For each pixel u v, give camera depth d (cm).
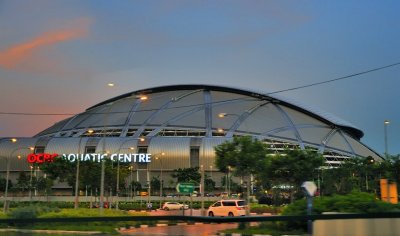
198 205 8156
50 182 9362
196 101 14188
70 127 14188
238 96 14562
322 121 14200
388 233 1981
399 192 5612
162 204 8444
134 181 11262
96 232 2597
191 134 12950
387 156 6047
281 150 12256
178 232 2684
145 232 2672
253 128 13088
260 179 4762
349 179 7688
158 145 12250
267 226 2553
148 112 13788
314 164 4684
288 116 13962
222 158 3912
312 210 2373
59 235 2367
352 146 13588
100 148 12219
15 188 10812
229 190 10338
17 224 2641
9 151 12756
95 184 7738
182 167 12025
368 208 2419
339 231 1992
